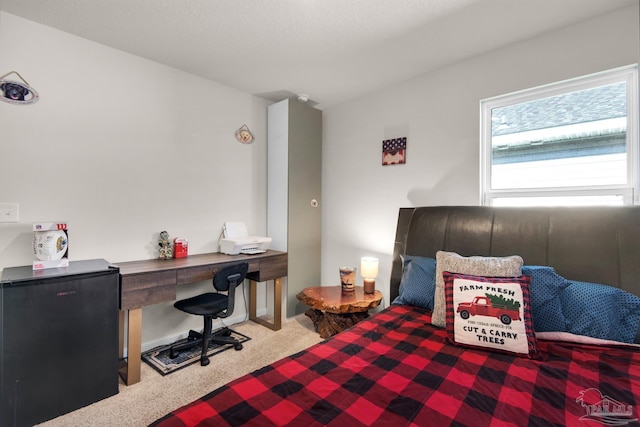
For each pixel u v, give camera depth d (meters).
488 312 1.45
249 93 3.18
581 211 1.80
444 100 2.57
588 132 2.00
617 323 1.47
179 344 2.60
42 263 1.85
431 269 2.09
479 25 1.99
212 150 2.91
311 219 3.38
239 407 0.96
